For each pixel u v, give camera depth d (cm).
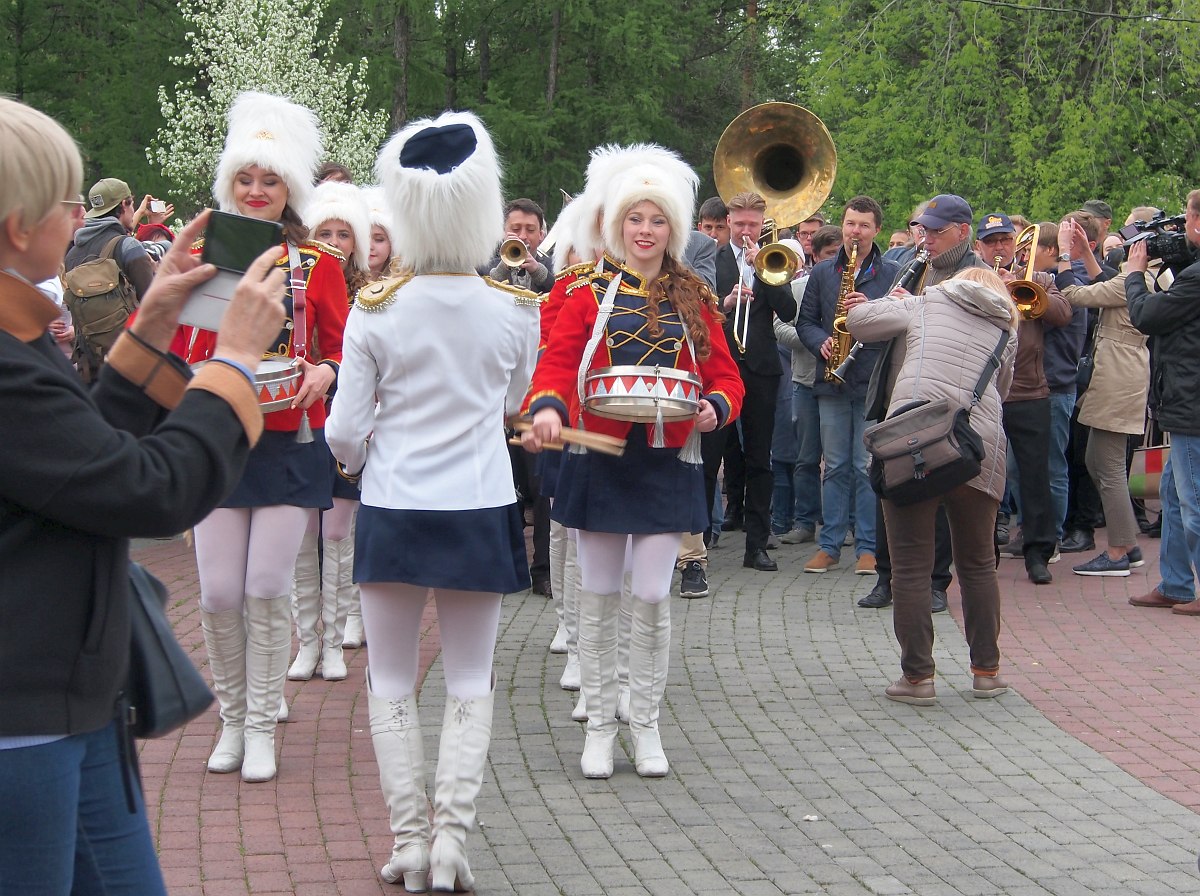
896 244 1302
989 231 809
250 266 250
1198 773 526
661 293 489
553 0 3281
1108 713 603
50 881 223
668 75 3538
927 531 606
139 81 3266
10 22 3203
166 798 473
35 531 216
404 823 399
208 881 405
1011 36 2264
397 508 396
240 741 505
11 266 220
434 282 402
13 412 207
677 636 730
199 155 2911
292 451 487
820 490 1022
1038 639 733
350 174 759
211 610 493
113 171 3100
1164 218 777
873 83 2334
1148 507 1081
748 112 934
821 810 479
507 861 428
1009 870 428
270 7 2992
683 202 493
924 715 597
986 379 594
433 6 3186
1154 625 763
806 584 868
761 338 885
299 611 631
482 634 407
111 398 244
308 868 416
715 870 424
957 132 2198
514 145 3241
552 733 562
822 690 633
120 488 213
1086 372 973
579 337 484
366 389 403
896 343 634
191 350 482
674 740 557
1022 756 543
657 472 493
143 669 245
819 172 934
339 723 564
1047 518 873
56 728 218
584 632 512
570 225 645
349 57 3284
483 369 404
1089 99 2128
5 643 213
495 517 402
